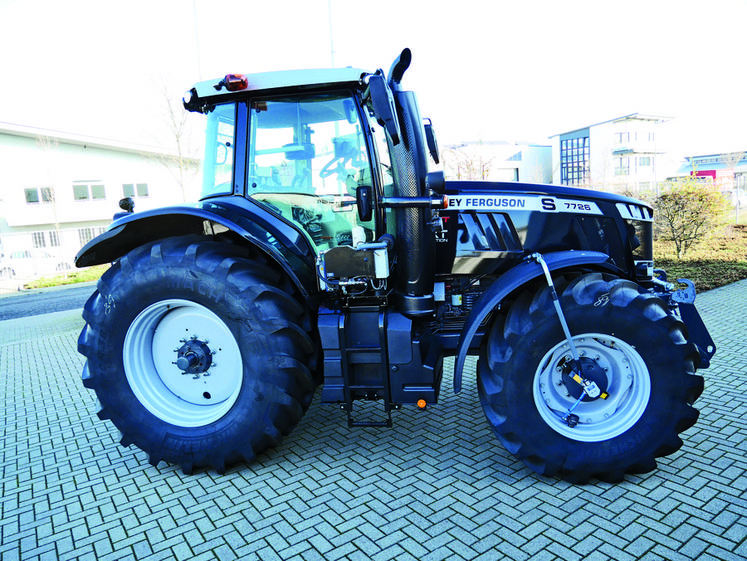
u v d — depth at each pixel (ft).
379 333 9.72
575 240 10.66
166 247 9.92
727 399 11.68
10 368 19.38
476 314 9.12
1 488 10.02
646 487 8.46
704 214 31.27
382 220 10.61
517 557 6.97
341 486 9.16
